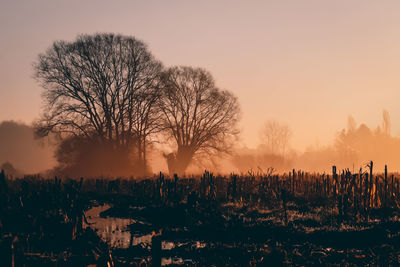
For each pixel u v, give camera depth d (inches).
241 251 497.4
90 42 2050.9
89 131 2065.7
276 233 609.9
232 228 649.0
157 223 734.5
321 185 992.9
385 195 751.7
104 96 2080.5
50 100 2042.3
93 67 2059.5
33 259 408.8
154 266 427.2
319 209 796.6
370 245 534.9
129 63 2086.6
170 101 2331.4
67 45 2047.2
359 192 758.5
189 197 835.4
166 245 563.2
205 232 636.7
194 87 2364.7
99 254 453.4
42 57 2036.2
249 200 953.5
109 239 603.2
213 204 890.1
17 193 855.7
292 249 513.7
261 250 499.2
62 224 616.4
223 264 445.1
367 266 436.5
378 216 700.0
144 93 2135.8
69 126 2049.7
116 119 2123.5
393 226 616.4
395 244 529.7
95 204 1002.1
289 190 1060.5
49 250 470.3
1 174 877.8
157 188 1036.5
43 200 811.4
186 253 503.2
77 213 589.0
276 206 863.7
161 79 2229.3
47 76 2031.3
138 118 2176.4
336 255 482.0
